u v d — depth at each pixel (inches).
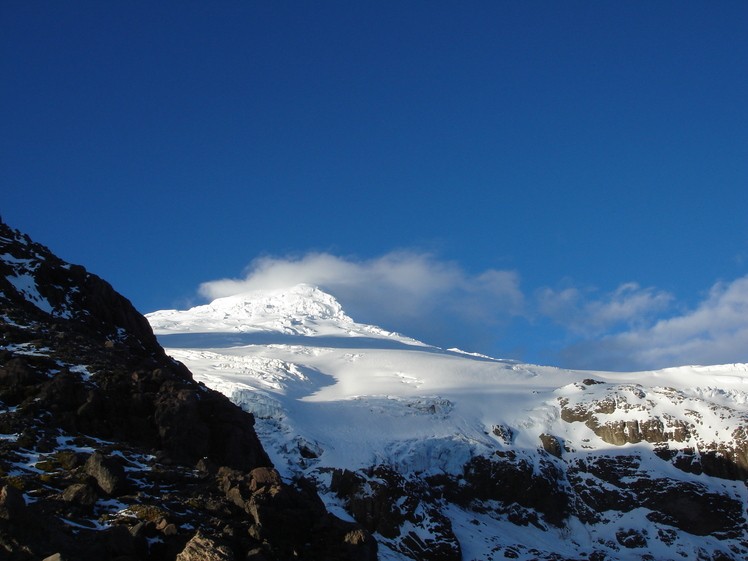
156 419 1617.9
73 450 1353.3
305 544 1266.0
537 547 5393.7
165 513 1135.6
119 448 1430.9
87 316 2213.3
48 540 965.2
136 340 2325.3
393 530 4822.8
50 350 1739.7
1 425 1347.2
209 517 1210.0
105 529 1073.5
